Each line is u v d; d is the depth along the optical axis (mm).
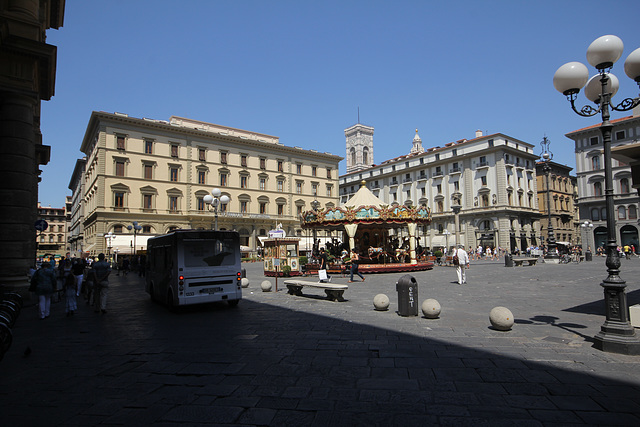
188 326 9195
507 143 58156
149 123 51844
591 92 7145
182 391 4855
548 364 5539
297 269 24344
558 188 68250
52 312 11953
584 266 26672
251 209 60906
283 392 4711
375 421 3883
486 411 4059
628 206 50469
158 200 52250
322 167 71188
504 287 15203
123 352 6855
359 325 8570
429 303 9047
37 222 20297
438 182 64562
